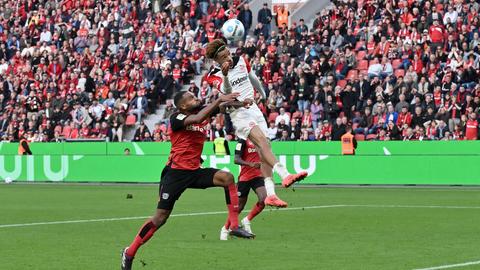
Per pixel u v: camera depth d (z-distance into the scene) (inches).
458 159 1879.9
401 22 2206.0
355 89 2079.2
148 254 830.5
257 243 913.5
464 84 1987.0
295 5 2600.9
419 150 1916.8
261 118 872.3
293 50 2273.6
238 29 992.2
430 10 2178.9
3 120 2551.7
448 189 1815.9
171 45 2479.1
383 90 2046.0
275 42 2315.5
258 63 2274.9
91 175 2253.9
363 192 1759.4
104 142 2239.2
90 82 2495.1
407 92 2006.6
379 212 1285.7
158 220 736.3
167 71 2386.8
